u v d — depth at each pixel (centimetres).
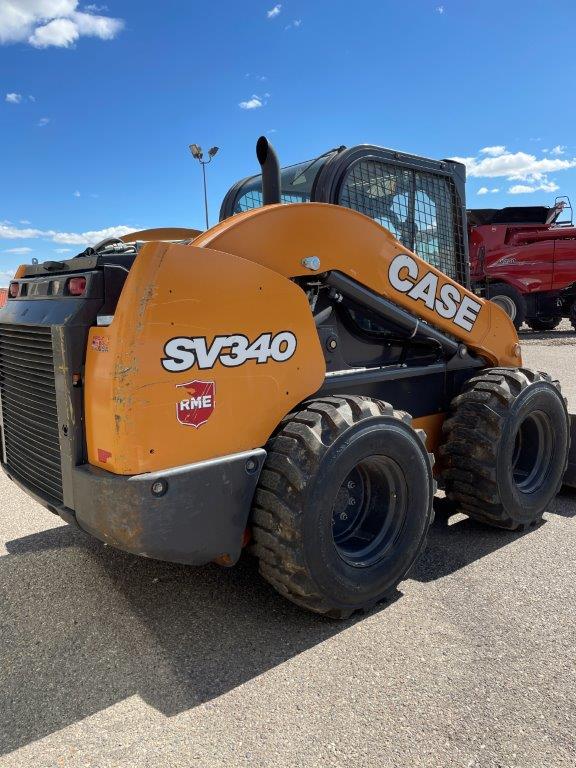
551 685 230
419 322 349
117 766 196
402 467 291
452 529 387
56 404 264
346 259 304
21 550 361
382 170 356
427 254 389
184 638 268
